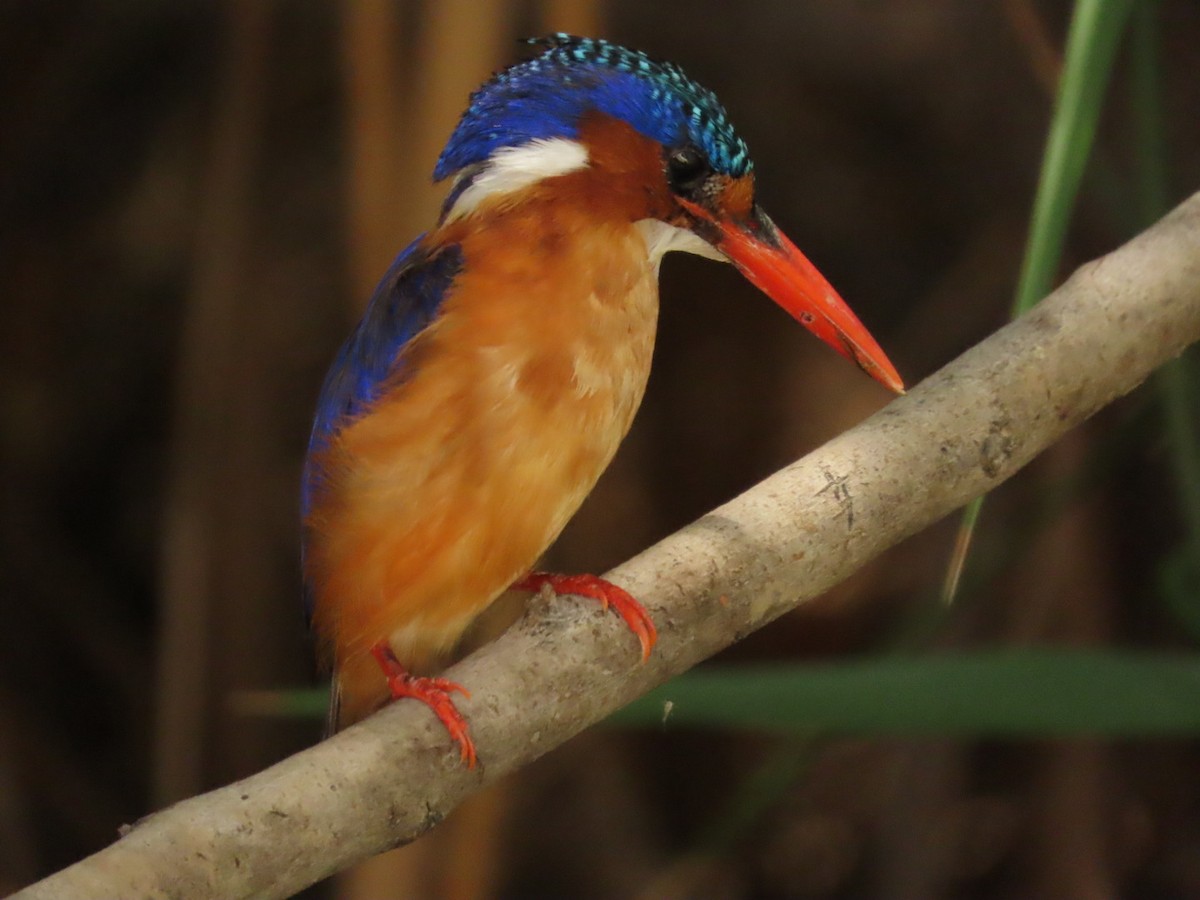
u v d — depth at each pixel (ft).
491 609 32.35
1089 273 17.01
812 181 36.73
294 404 36.76
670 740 40.40
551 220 19.01
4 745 37.45
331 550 19.67
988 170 36.32
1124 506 34.58
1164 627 34.17
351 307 28.99
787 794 38.99
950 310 36.32
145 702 39.47
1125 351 16.71
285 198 37.40
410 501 18.78
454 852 30.96
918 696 17.87
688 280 38.52
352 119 28.86
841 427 37.50
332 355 36.86
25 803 37.52
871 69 36.29
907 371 36.24
